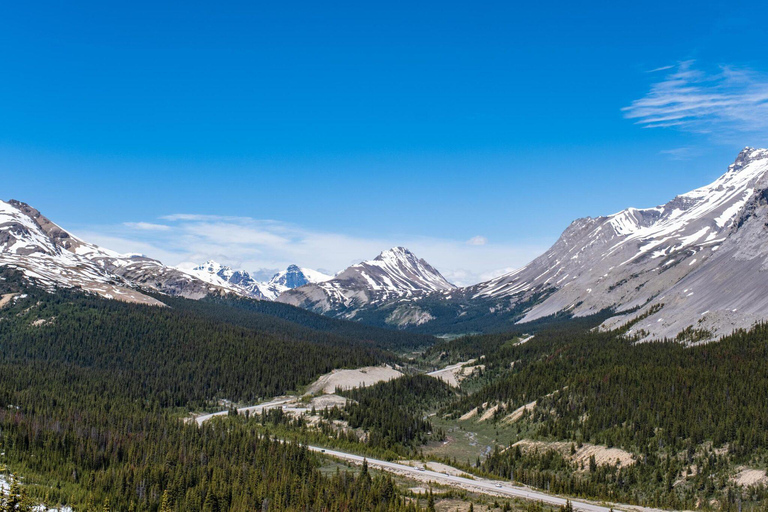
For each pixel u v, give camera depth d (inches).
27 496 5575.8
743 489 6845.5
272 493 6737.2
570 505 5905.5
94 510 6264.8
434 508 6043.3
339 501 6314.0
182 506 6658.5
